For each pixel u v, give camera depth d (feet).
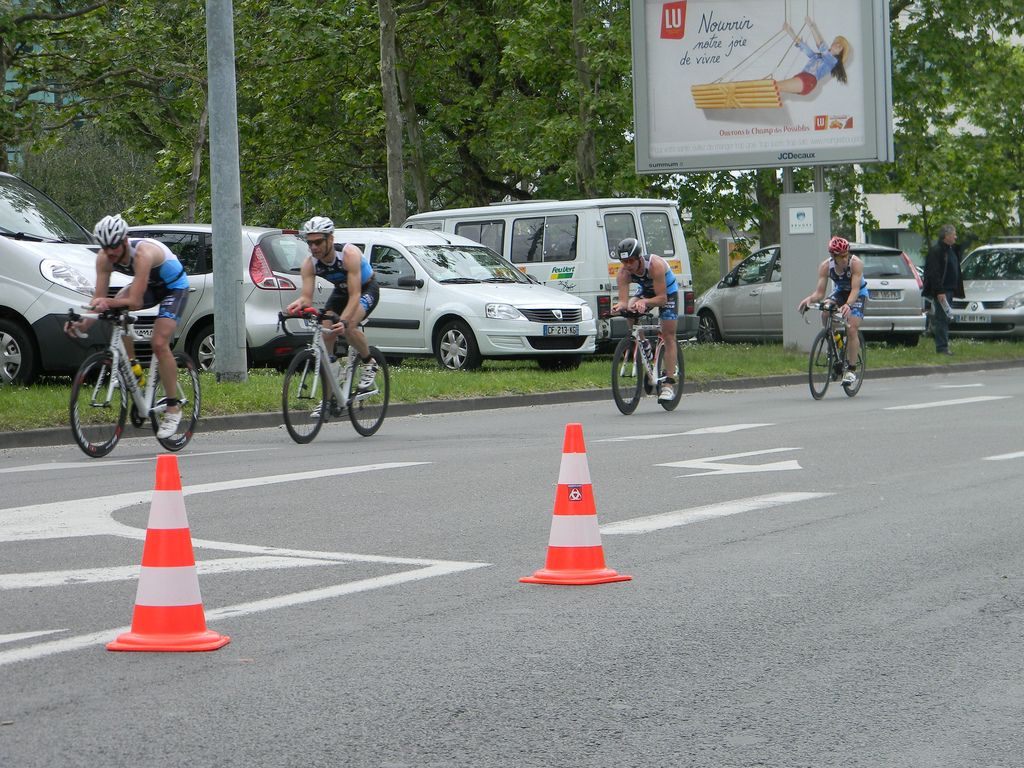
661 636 35.50
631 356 97.86
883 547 46.93
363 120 219.00
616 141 202.28
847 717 29.07
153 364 74.59
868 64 151.74
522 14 200.23
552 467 67.05
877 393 116.26
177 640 34.06
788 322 153.99
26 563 44.37
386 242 131.23
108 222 70.33
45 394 88.58
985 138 250.98
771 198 222.28
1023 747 27.25
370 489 59.82
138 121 227.81
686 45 155.94
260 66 210.59
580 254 139.85
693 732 28.09
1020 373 144.66
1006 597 39.68
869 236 338.54
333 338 79.77
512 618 37.32
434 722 28.66
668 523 51.57
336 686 31.14
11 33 163.63
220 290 103.60
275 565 44.06
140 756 26.55
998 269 183.11
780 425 87.71
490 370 126.52
